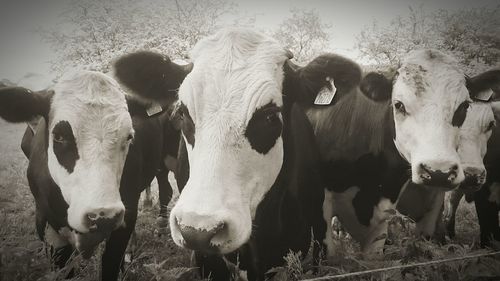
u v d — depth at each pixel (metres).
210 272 1.52
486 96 2.00
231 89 1.26
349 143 1.99
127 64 1.45
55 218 1.72
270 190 1.38
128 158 1.83
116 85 1.79
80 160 1.64
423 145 1.76
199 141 1.23
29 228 2.28
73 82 1.75
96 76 1.77
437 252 1.71
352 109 2.02
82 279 1.60
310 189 1.77
